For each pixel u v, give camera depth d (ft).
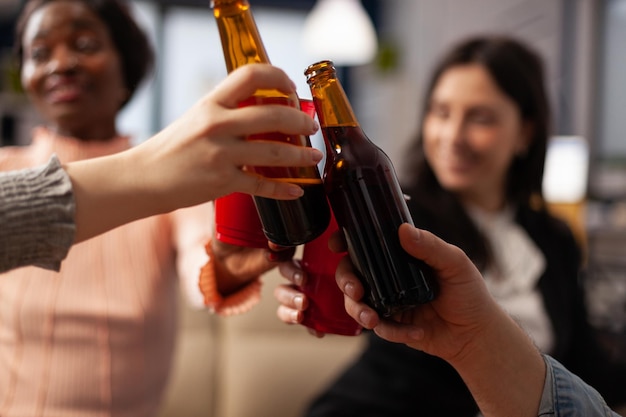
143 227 3.33
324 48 15.93
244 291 2.33
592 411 1.80
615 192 10.11
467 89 4.00
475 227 4.00
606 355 3.96
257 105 1.51
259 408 5.26
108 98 3.42
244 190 1.50
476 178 4.10
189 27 18.30
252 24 1.60
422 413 3.46
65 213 1.48
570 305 4.18
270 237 1.69
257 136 1.52
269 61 1.62
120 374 3.16
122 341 3.18
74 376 3.12
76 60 3.24
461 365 1.81
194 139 1.44
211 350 5.46
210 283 2.21
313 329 2.01
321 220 1.66
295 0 19.08
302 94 1.98
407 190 4.15
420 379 3.46
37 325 3.12
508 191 4.49
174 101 18.33
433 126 4.14
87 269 3.22
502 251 4.09
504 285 3.99
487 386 1.80
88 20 3.29
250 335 5.49
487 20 13.88
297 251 2.36
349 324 1.94
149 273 3.29
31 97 3.48
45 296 3.14
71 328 3.13
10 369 3.12
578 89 10.96
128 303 3.21
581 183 8.64
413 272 1.59
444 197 4.08
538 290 4.04
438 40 15.96
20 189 1.47
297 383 5.32
